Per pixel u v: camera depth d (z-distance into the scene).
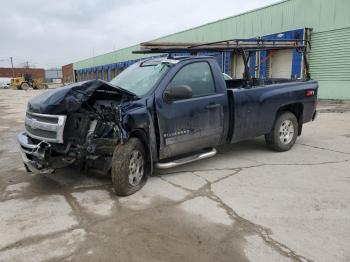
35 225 3.66
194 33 27.06
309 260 2.95
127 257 3.04
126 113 4.29
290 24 18.59
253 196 4.36
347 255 3.02
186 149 5.11
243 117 5.73
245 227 3.54
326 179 4.97
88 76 62.84
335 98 16.67
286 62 18.72
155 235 3.42
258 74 18.61
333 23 16.38
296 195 4.38
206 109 5.20
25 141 4.68
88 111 4.46
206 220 3.72
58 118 4.17
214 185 4.79
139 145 4.56
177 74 4.98
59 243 3.28
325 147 6.95
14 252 3.13
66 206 4.15
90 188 4.77
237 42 6.55
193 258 3.01
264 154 6.45
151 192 4.56
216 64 5.59
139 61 6.07
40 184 4.95
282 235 3.37
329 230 3.46
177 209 4.01
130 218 3.80
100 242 3.30
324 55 16.98
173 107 4.79
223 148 6.97
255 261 2.94
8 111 16.11
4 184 4.98
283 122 6.46
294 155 6.35
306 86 6.83
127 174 4.37
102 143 4.48
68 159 4.42
